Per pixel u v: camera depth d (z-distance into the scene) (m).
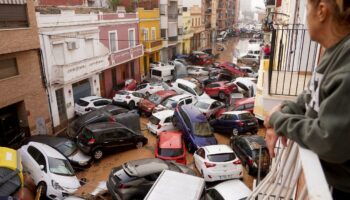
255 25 115.00
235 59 47.69
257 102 8.43
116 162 15.27
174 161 13.36
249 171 14.06
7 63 14.85
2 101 14.52
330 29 1.30
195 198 6.48
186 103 21.59
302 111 1.67
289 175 1.54
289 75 7.30
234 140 16.08
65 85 19.28
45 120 17.52
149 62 34.53
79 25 20.72
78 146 15.06
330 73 1.22
